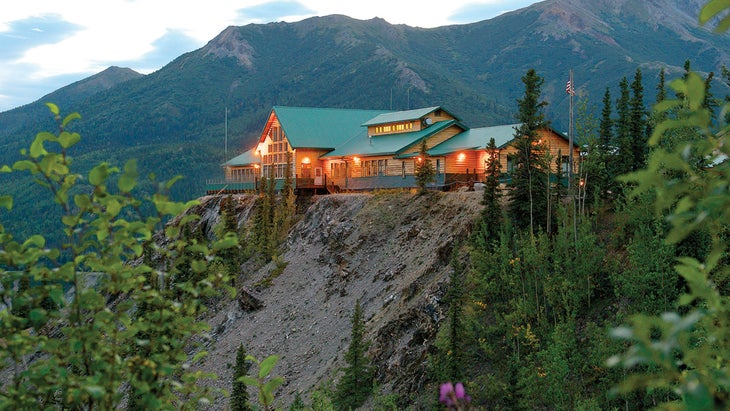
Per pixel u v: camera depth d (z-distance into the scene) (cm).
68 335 496
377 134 7250
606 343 2164
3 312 480
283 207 6731
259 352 4481
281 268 5600
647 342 231
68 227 484
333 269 5025
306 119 7900
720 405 223
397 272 4303
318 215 6031
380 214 5247
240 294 5344
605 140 3988
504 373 2631
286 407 3556
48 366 492
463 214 4316
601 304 2708
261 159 8462
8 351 491
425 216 4794
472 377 2719
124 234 486
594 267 2753
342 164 7194
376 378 3231
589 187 3553
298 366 4053
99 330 514
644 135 3741
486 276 2969
